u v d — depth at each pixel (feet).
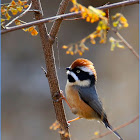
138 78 49.65
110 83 49.03
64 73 41.65
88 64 29.19
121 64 50.65
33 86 49.62
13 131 45.88
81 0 46.39
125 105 47.42
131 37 50.72
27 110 47.75
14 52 51.26
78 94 28.94
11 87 49.03
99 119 29.94
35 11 22.95
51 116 47.39
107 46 49.39
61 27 48.88
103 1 46.83
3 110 47.16
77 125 39.24
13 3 20.47
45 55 23.58
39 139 45.19
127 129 44.19
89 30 50.14
